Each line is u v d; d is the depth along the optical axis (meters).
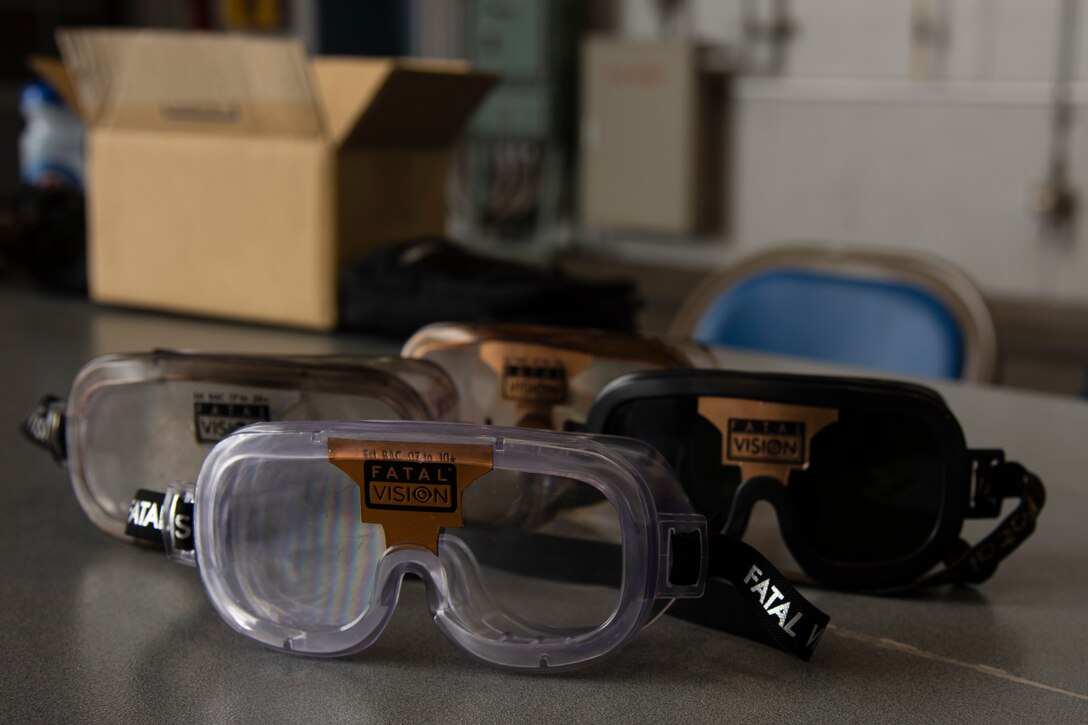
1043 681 0.65
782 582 0.66
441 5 5.75
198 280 1.45
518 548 0.66
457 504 0.65
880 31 4.67
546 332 0.84
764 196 5.11
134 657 0.66
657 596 0.65
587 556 0.65
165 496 0.70
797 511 0.73
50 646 0.67
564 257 5.55
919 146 4.68
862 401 0.71
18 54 5.63
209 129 1.41
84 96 1.46
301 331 1.40
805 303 1.44
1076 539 0.81
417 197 1.53
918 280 1.37
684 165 4.97
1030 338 4.04
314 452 0.66
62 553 0.77
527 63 5.30
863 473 0.72
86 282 1.58
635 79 5.00
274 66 1.32
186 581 0.74
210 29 6.38
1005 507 0.86
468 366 0.86
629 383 0.74
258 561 0.67
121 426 0.76
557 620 0.66
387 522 0.66
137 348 1.26
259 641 0.67
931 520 0.72
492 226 5.81
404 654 0.67
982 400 1.12
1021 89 4.39
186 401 0.74
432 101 1.42
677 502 0.66
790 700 0.63
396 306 1.29
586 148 5.21
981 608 0.72
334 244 1.37
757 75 5.01
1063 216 4.37
